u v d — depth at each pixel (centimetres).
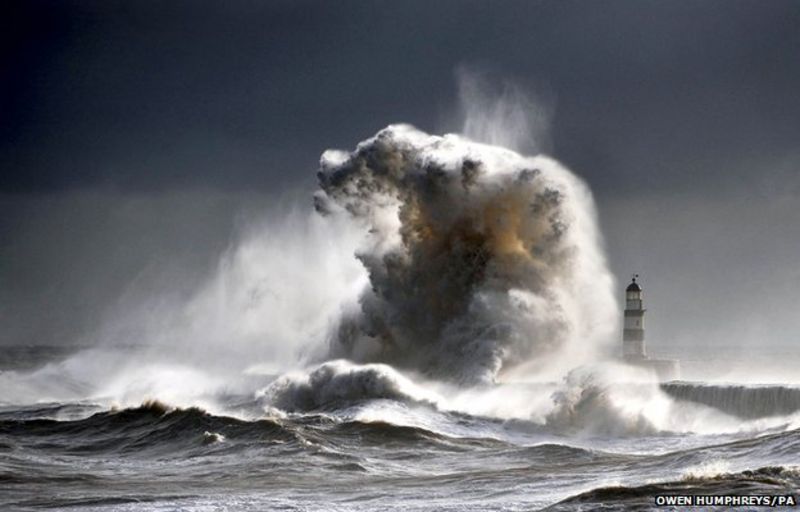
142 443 14700
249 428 14700
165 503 10594
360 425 14912
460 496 10712
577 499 9562
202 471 12706
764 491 9519
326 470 12594
